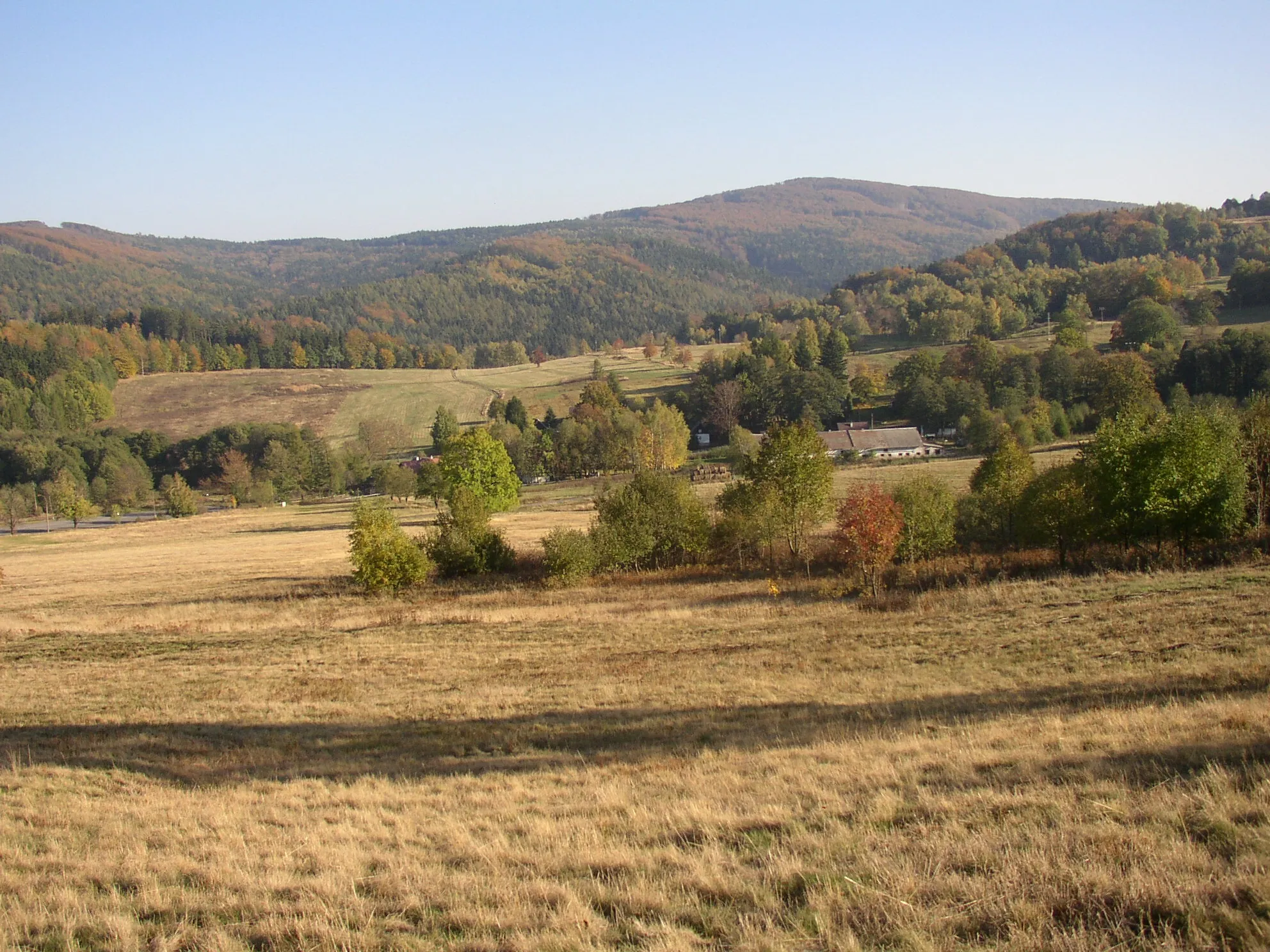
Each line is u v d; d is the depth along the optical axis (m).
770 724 16.69
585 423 121.75
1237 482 31.69
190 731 19.45
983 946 6.39
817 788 11.17
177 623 35.75
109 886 9.51
